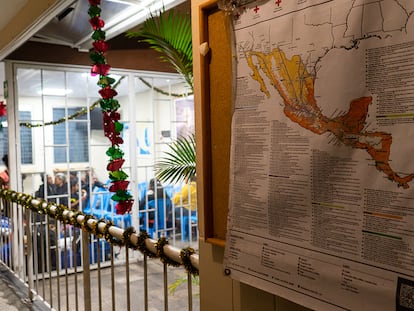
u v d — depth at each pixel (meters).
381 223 0.86
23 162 4.28
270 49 1.10
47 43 4.32
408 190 0.81
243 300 1.27
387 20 0.84
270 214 1.11
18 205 3.93
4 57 4.07
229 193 1.24
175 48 2.21
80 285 3.94
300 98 1.02
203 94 1.36
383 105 0.85
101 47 2.53
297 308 1.09
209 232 1.38
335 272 0.95
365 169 0.89
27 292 3.68
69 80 4.50
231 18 1.22
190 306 1.60
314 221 1.00
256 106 1.15
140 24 3.84
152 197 5.01
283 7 1.06
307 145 1.01
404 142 0.82
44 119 4.38
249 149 1.17
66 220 2.69
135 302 3.58
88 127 4.64
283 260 1.07
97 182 4.71
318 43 0.97
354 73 0.90
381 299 0.86
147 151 4.95
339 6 0.93
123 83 4.79
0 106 4.18
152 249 1.84
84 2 3.07
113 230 2.15
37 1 2.99
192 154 2.45
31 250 3.46
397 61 0.82
